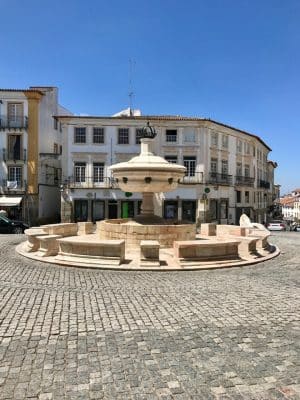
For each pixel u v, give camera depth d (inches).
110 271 334.6
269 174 2396.7
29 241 453.7
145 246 345.7
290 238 690.8
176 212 1338.6
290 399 126.1
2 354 159.0
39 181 1314.0
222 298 249.3
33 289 268.4
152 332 186.1
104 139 1322.6
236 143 1576.0
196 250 363.9
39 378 138.7
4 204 1246.3
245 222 743.7
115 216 1327.5
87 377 139.7
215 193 1401.3
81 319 203.9
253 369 147.3
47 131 1401.3
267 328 193.5
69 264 352.8
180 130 1339.8
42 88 1393.9
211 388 132.6
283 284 293.4
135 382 136.3
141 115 1445.6
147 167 460.1
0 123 1278.3
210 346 169.5
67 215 1310.3
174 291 266.8
